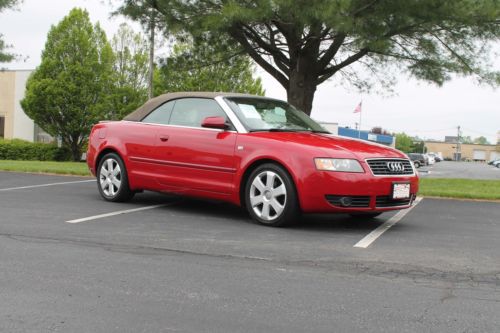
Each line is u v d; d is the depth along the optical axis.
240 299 3.30
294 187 5.48
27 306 3.12
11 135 36.22
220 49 15.45
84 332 2.76
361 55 14.68
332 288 3.54
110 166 7.31
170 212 6.57
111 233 5.16
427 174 35.88
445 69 14.59
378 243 4.99
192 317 2.99
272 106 6.75
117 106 30.16
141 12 13.94
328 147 5.52
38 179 11.16
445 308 3.20
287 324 2.90
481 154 152.75
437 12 12.00
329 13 10.81
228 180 5.97
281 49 15.09
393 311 3.13
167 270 3.91
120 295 3.34
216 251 4.49
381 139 64.50
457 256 4.52
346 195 5.32
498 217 7.16
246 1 12.03
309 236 5.23
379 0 11.88
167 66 16.25
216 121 5.96
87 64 29.36
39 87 28.55
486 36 13.15
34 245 4.61
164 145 6.58
